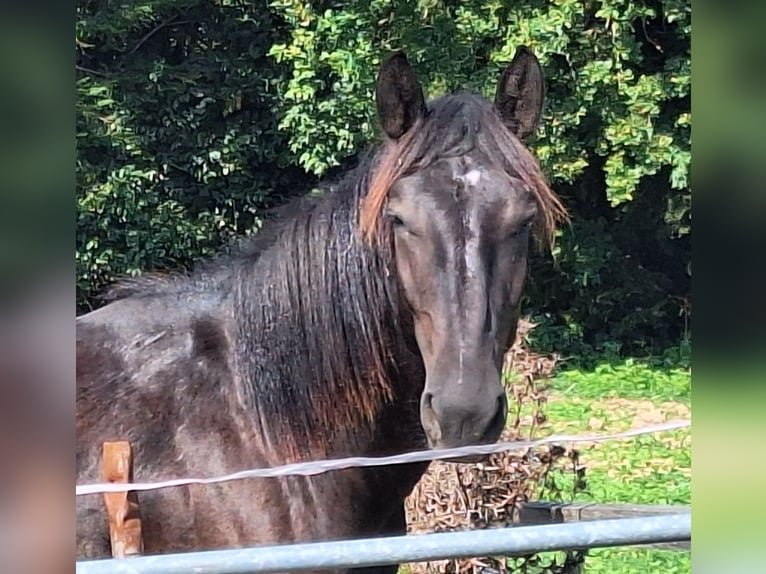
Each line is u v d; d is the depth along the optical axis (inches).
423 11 374.9
